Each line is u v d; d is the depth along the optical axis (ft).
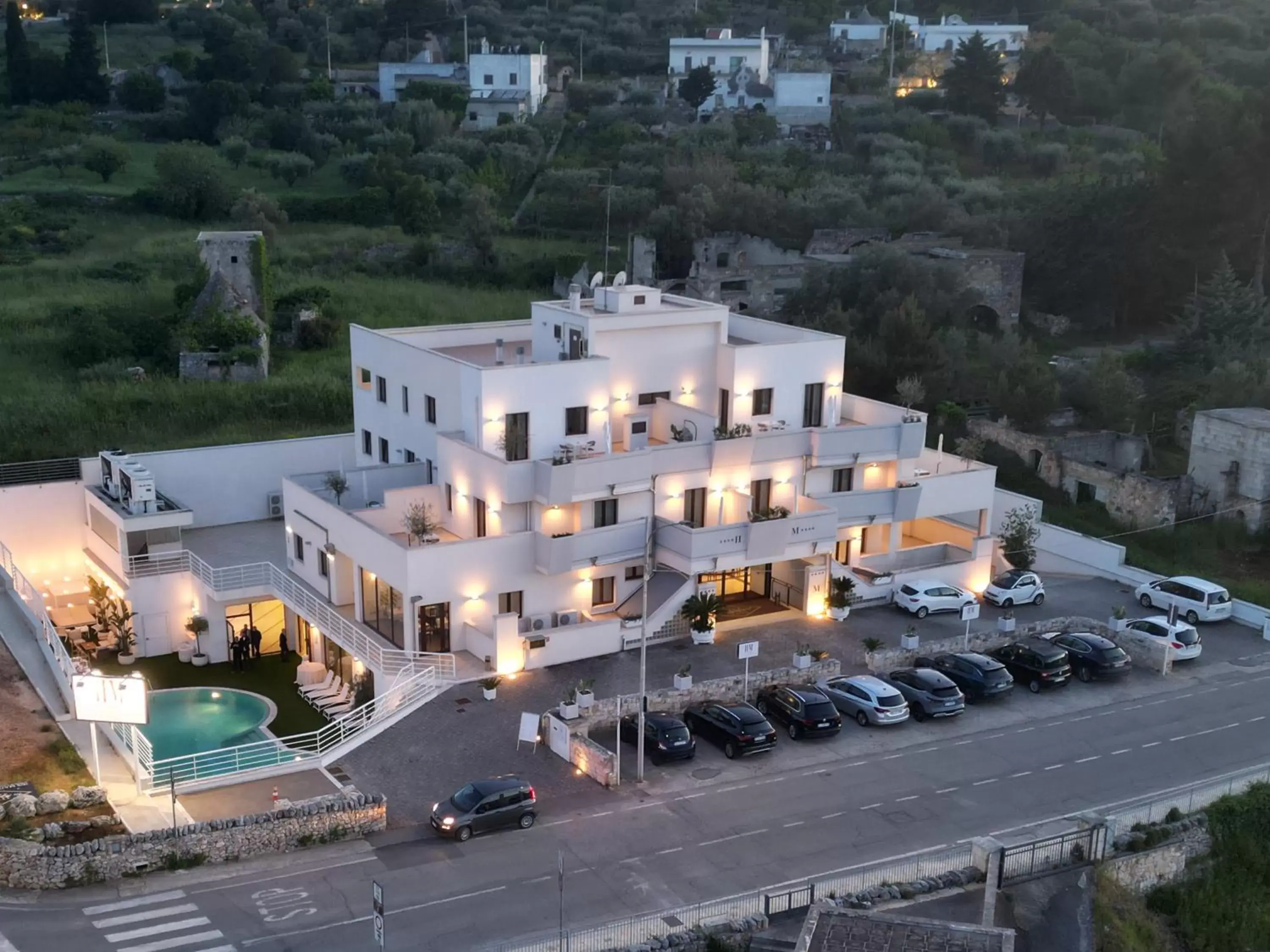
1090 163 467.11
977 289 353.31
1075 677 171.01
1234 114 352.69
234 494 218.38
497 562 166.40
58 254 369.71
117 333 307.17
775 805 133.69
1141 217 360.07
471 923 110.73
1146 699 164.66
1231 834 134.31
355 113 505.66
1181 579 195.62
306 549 187.93
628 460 170.19
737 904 110.63
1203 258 348.38
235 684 179.42
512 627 160.66
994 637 175.94
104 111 507.71
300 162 451.12
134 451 257.75
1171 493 232.53
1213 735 154.40
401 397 195.72
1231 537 230.68
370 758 141.79
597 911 112.98
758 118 503.20
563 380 172.76
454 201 434.71
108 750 142.00
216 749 144.15
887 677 161.38
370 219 425.28
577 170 446.19
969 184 442.50
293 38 615.98
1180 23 622.13
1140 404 286.87
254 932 108.88
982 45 531.91
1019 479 255.70
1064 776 142.10
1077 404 282.56
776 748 147.43
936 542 208.33
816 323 317.01
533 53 590.14
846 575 185.37
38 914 110.73
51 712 149.79
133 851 117.29
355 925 110.42
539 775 139.33
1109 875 122.52
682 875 119.34
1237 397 268.82
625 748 146.30
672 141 476.13
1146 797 137.59
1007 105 549.54
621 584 178.50
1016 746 149.79
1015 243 378.53
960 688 162.81
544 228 426.10
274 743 141.38
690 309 189.78
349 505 187.83
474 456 170.60
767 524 172.45
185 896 114.62
